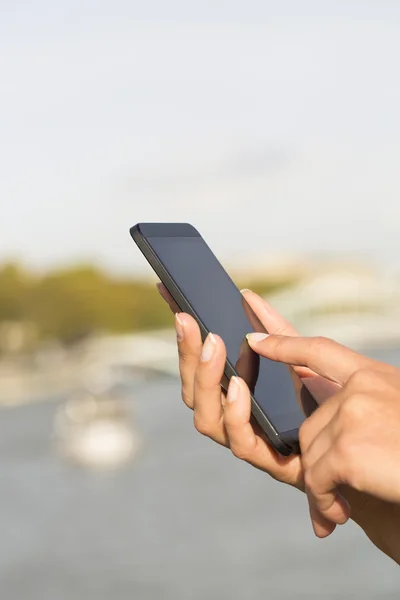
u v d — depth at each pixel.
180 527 29.84
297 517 29.06
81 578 24.41
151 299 134.25
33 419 82.19
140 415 65.50
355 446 1.18
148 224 1.72
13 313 123.69
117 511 34.00
